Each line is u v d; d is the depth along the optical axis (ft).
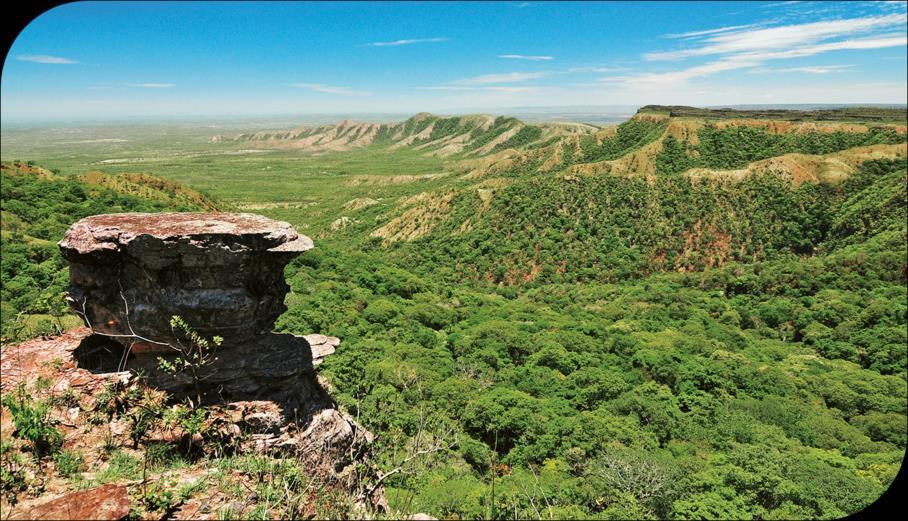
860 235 267.80
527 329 156.56
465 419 86.43
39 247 142.20
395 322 147.33
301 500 23.79
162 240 29.09
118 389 27.96
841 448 94.94
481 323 156.56
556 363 124.36
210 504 21.98
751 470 72.54
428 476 50.72
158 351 31.22
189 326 30.76
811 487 68.64
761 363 136.77
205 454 27.99
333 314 138.41
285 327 117.50
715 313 197.77
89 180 235.20
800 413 106.22
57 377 27.50
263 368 33.47
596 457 77.56
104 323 30.60
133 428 26.40
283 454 29.19
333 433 34.45
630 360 133.18
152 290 30.30
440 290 208.03
